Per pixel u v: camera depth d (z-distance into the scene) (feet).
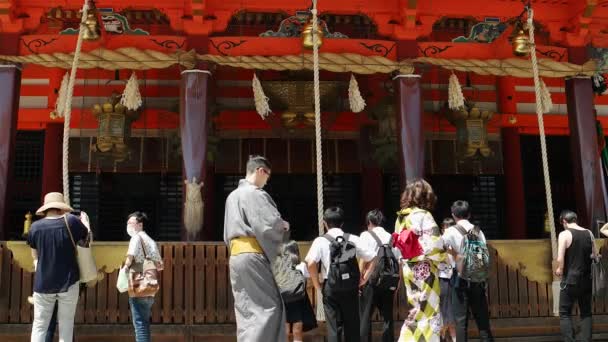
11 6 35.76
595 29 39.99
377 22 38.42
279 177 53.01
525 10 34.91
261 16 47.83
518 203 52.21
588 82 38.91
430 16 38.55
